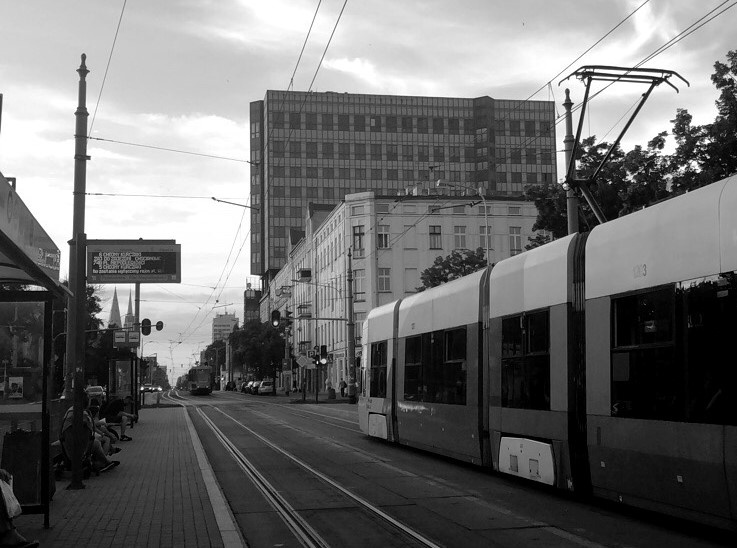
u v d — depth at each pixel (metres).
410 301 19.67
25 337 12.16
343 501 11.75
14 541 8.38
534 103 119.88
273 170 117.38
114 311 67.75
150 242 32.19
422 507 11.09
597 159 22.84
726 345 7.96
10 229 7.87
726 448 7.86
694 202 8.72
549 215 25.27
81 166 17.59
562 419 11.14
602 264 10.37
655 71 14.35
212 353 173.75
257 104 135.88
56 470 14.77
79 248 13.35
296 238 111.75
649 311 9.27
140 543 8.81
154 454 19.05
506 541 8.74
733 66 18.45
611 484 9.88
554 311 11.58
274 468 16.11
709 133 18.77
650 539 8.64
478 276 15.05
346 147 118.38
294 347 103.62
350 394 51.34
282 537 9.27
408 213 70.75
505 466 13.18
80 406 13.29
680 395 8.59
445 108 119.44
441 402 16.56
